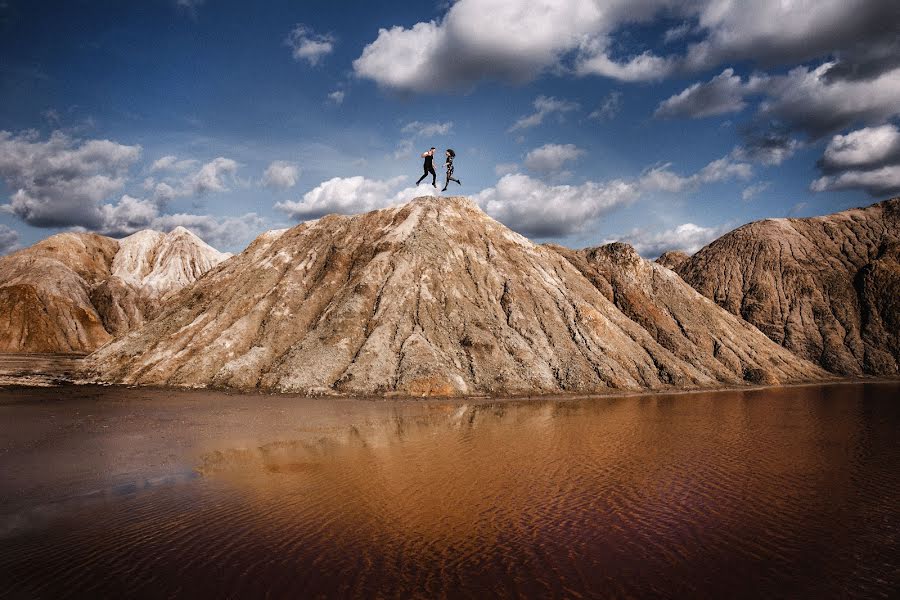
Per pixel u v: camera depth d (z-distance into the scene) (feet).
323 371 180.55
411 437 108.78
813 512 69.00
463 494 73.56
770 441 110.63
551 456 94.79
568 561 54.29
